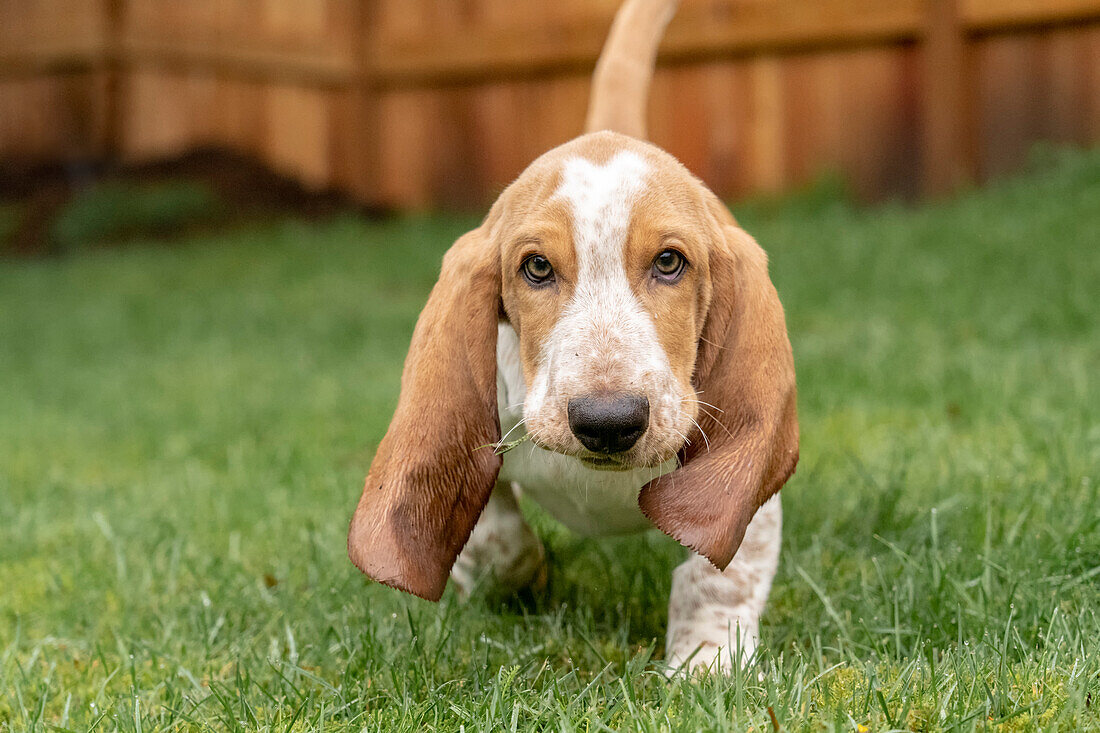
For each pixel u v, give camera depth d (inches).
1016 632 97.6
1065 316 252.1
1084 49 390.3
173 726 93.1
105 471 202.2
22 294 410.9
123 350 330.6
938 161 413.4
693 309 95.7
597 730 83.6
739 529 92.1
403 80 531.5
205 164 535.2
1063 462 145.9
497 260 100.3
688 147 464.1
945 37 407.2
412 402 99.1
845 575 122.7
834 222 391.9
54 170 539.2
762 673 97.7
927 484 151.1
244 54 539.8
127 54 521.3
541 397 91.0
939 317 270.2
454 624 114.0
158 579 137.2
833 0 426.6
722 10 446.6
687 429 90.6
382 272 417.4
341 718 94.5
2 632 123.4
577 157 98.5
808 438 180.2
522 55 494.9
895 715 83.4
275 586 132.9
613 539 138.9
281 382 271.1
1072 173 374.0
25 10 536.4
